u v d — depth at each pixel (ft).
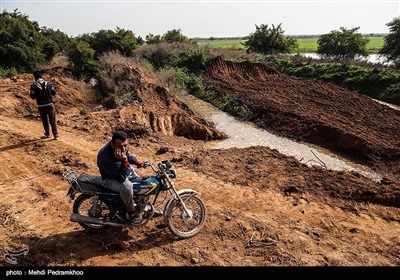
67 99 54.13
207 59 90.58
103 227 16.58
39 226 17.19
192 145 37.22
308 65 91.40
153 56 94.94
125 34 95.09
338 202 20.90
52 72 66.59
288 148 42.22
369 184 23.06
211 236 16.71
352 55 116.26
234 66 89.20
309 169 25.94
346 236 17.38
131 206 15.25
